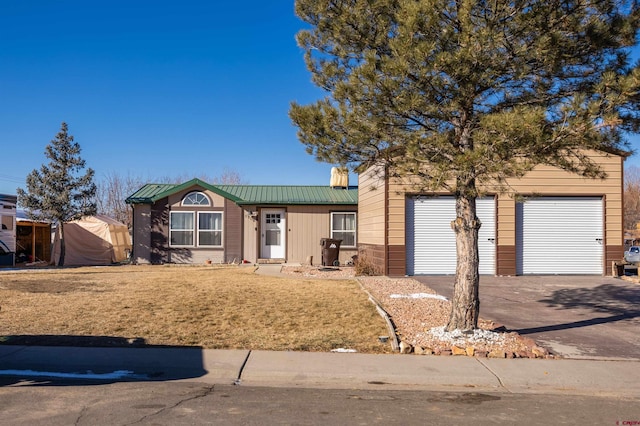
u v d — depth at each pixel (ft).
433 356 24.41
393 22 24.86
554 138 21.42
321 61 27.55
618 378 21.61
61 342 25.96
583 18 22.76
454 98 23.45
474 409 17.88
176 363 22.90
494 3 22.12
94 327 28.91
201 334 27.81
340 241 64.69
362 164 27.84
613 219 53.16
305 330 28.96
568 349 25.82
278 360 23.45
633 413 17.69
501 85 24.53
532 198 50.98
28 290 41.52
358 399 18.89
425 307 34.83
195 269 60.95
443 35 22.76
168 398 18.48
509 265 52.60
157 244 69.21
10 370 21.85
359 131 24.97
